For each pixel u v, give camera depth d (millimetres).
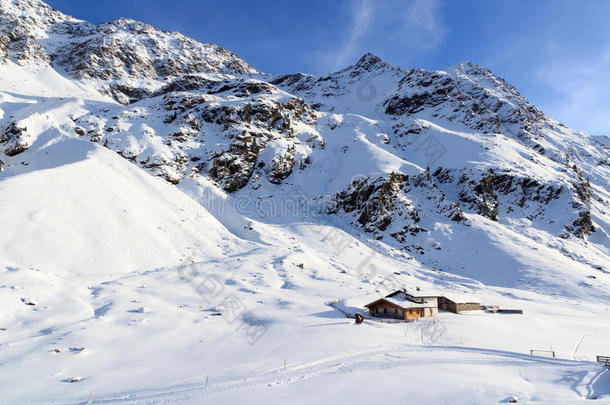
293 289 57375
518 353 30625
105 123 120938
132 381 21812
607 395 20375
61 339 28297
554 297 74812
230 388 20750
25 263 48625
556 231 118750
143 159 106875
